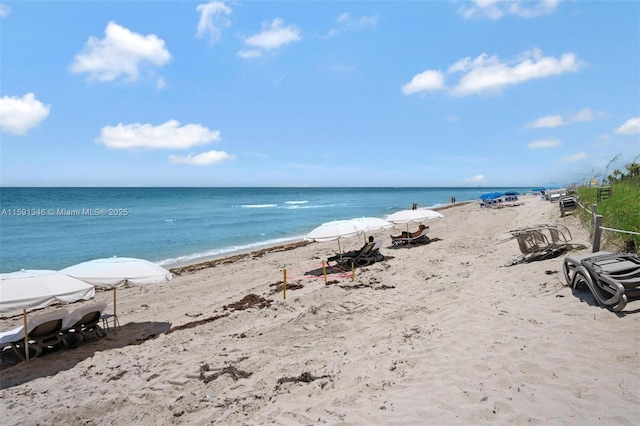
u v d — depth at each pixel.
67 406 5.07
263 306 9.28
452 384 4.12
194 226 32.81
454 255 12.84
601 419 3.07
